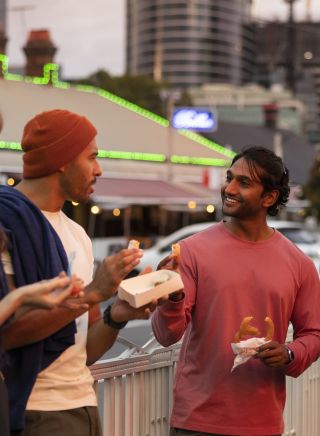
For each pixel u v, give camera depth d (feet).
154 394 13.12
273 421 11.32
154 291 8.77
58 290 7.88
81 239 9.43
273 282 11.31
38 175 8.93
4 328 7.84
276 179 11.46
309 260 11.93
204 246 11.47
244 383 11.16
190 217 110.73
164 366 13.25
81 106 110.63
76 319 8.89
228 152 124.36
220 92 488.44
